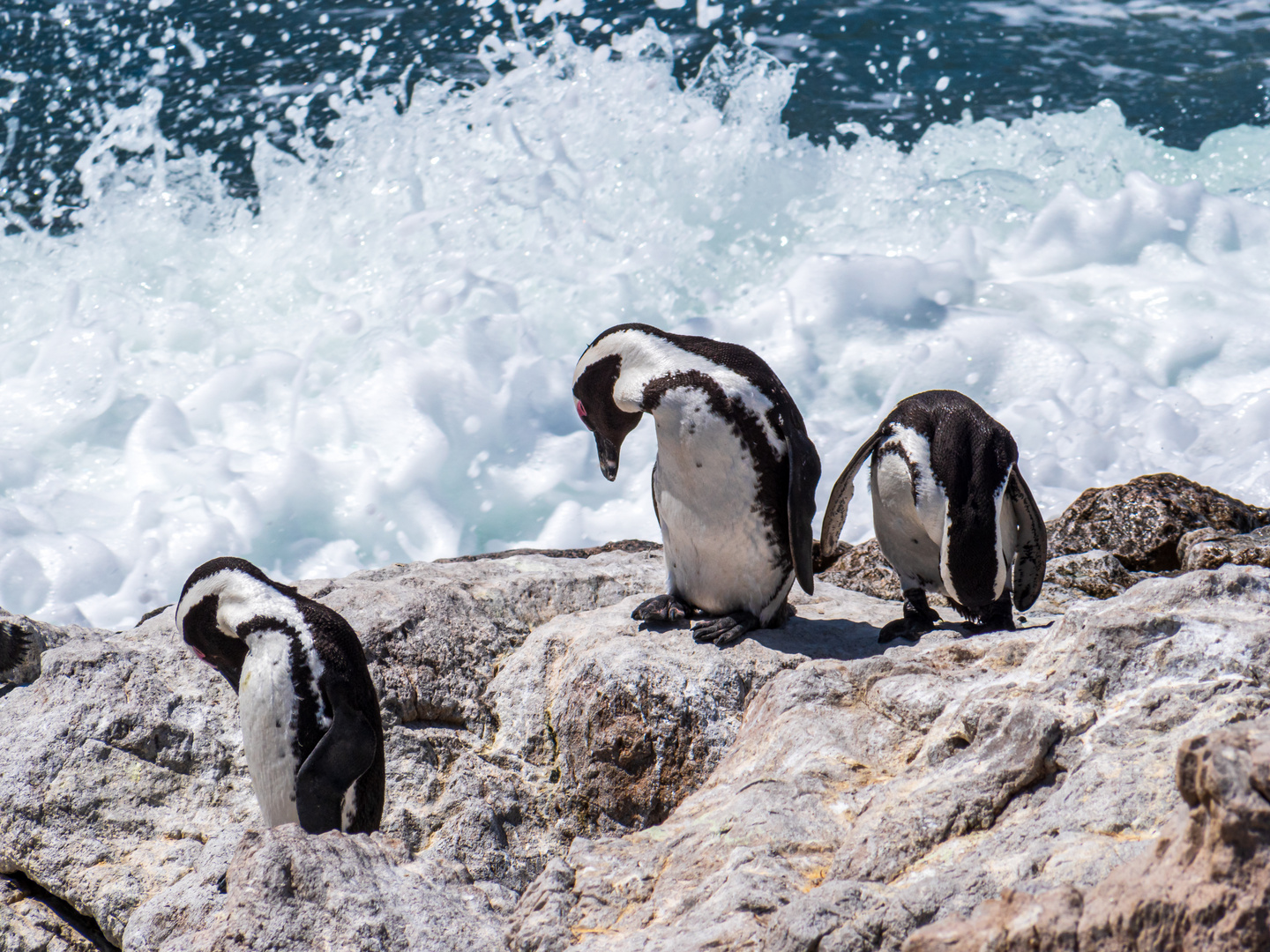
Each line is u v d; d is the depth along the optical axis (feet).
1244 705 22.07
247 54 120.47
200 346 85.76
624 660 34.27
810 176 99.71
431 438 75.87
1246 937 14.90
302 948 23.39
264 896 23.97
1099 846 19.77
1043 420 76.69
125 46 123.03
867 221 95.45
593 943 23.13
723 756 32.60
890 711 29.25
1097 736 23.21
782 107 106.42
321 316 88.38
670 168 99.19
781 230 95.66
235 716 34.45
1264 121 105.40
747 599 36.65
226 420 78.95
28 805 31.37
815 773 27.50
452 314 85.30
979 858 21.02
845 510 37.50
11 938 29.48
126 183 100.73
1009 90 112.37
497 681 36.65
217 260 93.61
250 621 29.17
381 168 99.76
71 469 74.90
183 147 104.37
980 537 32.40
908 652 31.96
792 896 22.40
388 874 25.35
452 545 71.82
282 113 108.58
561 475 75.56
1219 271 88.07
